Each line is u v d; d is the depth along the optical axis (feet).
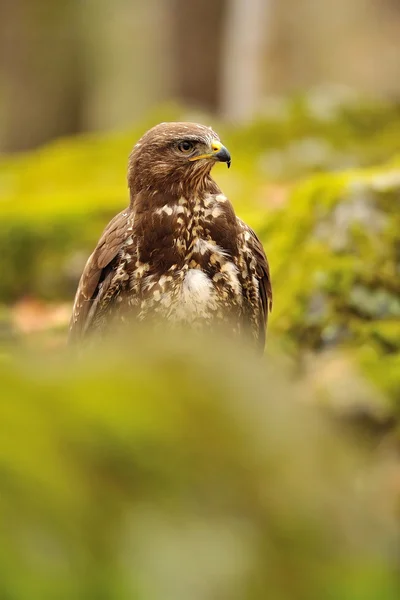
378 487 24.56
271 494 12.66
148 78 151.02
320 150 69.21
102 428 12.48
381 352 37.24
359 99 75.00
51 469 12.05
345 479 13.98
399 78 100.32
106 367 13.41
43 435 12.28
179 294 32.73
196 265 32.81
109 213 55.88
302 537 12.51
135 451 12.42
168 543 11.94
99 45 137.69
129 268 32.83
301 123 71.87
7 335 45.39
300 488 12.80
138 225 32.63
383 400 31.37
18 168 74.54
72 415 12.53
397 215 41.45
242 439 12.87
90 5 132.46
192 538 12.07
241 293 33.47
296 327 38.83
